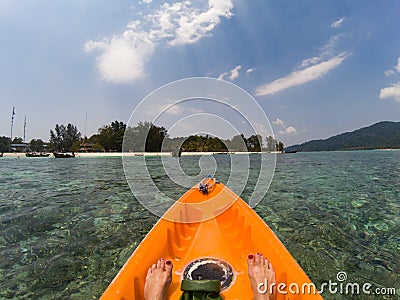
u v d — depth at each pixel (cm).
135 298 53
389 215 164
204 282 49
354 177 355
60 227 143
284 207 187
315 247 115
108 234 132
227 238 90
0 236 129
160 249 71
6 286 86
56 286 86
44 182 326
